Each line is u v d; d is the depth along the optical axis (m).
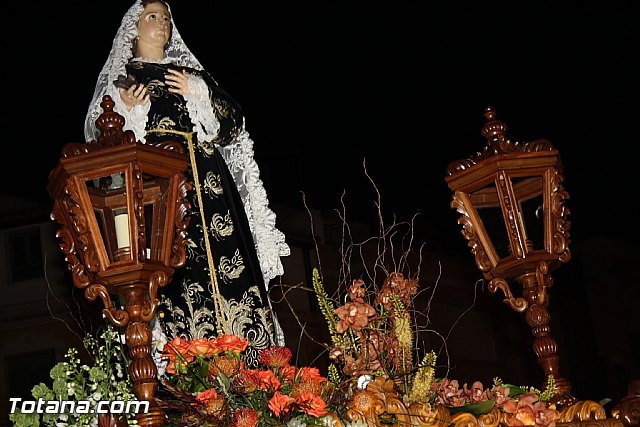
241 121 5.16
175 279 4.59
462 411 3.75
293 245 12.25
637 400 3.94
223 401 3.50
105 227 3.71
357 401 3.63
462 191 4.47
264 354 3.77
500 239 4.44
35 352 11.31
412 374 3.90
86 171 3.70
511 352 14.52
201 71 5.19
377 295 4.08
